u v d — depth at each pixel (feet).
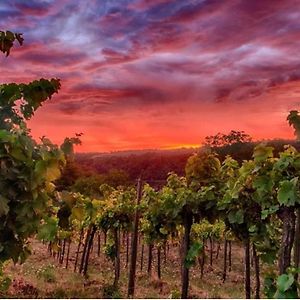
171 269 69.67
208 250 87.40
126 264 69.15
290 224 18.93
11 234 8.05
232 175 32.63
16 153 7.36
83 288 42.68
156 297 41.19
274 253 29.60
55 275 51.55
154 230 45.06
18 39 8.20
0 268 13.00
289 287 10.09
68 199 8.74
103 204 53.72
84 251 60.34
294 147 19.83
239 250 91.97
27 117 7.62
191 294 44.68
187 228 36.01
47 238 8.45
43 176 7.48
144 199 41.96
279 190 18.01
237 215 28.37
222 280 59.72
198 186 34.76
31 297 34.94
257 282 41.39
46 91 7.72
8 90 7.51
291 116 16.12
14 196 7.45
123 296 40.83
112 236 59.36
